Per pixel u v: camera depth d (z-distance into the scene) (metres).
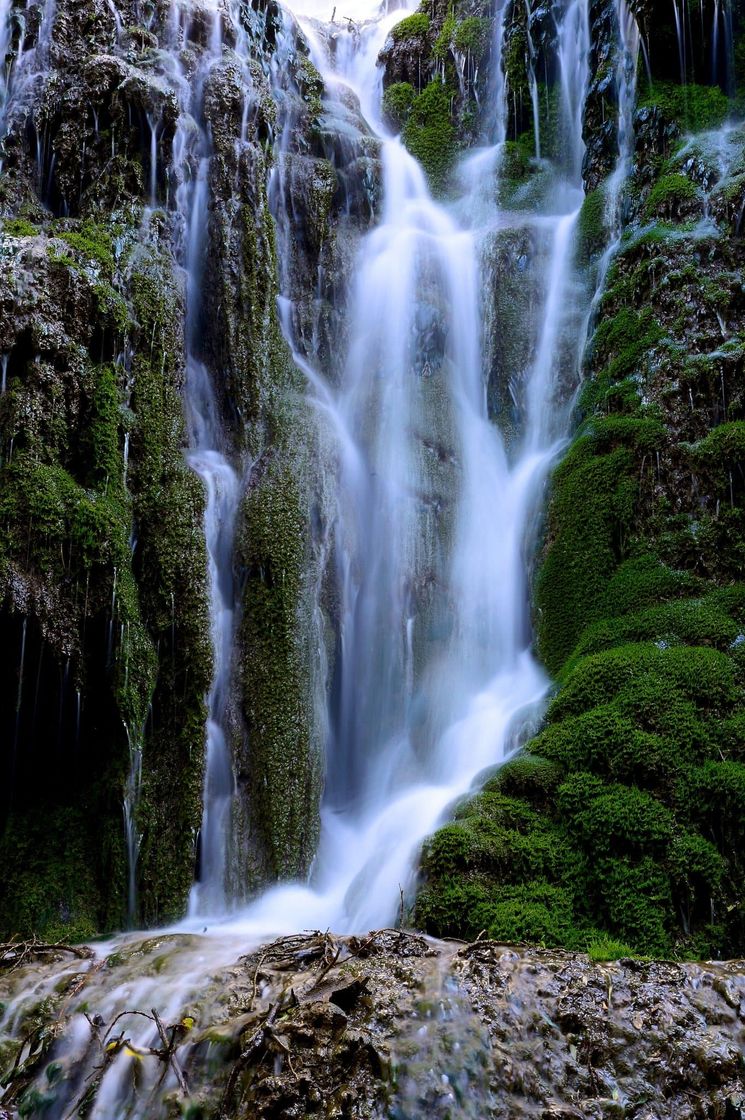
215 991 4.03
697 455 6.68
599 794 5.48
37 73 8.08
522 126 10.64
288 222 9.05
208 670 6.52
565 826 5.51
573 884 5.29
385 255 9.47
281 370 7.92
